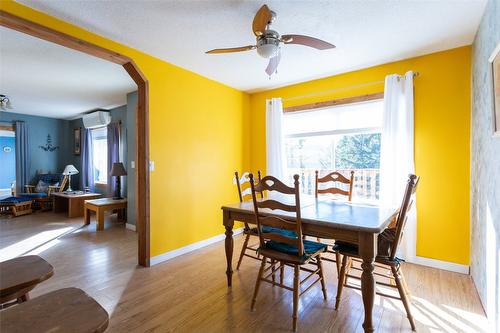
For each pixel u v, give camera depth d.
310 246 2.13
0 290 1.00
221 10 2.12
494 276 1.79
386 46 2.76
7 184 7.95
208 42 2.67
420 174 2.98
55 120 6.98
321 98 3.74
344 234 1.81
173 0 1.98
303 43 2.05
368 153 3.50
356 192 3.58
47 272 1.15
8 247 3.61
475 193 2.48
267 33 1.97
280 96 4.17
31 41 2.67
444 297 2.26
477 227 2.38
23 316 0.82
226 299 2.25
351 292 2.37
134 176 4.54
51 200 6.17
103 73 3.62
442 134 2.86
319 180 3.09
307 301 2.22
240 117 4.36
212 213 3.84
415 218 2.93
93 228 4.66
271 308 2.11
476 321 1.93
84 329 0.77
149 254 2.97
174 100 3.26
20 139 6.31
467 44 2.71
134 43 2.69
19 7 1.99
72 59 3.14
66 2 1.99
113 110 5.82
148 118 2.96
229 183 4.13
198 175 3.60
